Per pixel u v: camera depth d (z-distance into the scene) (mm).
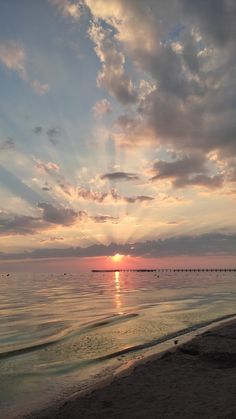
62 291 48406
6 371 11117
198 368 10445
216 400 7727
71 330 17453
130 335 16094
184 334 16047
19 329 18062
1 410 8219
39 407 8266
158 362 11227
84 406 7984
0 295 42125
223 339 13734
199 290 46531
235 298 34000
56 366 11578
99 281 86250
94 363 11852
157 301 31328
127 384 9242
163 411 7355
